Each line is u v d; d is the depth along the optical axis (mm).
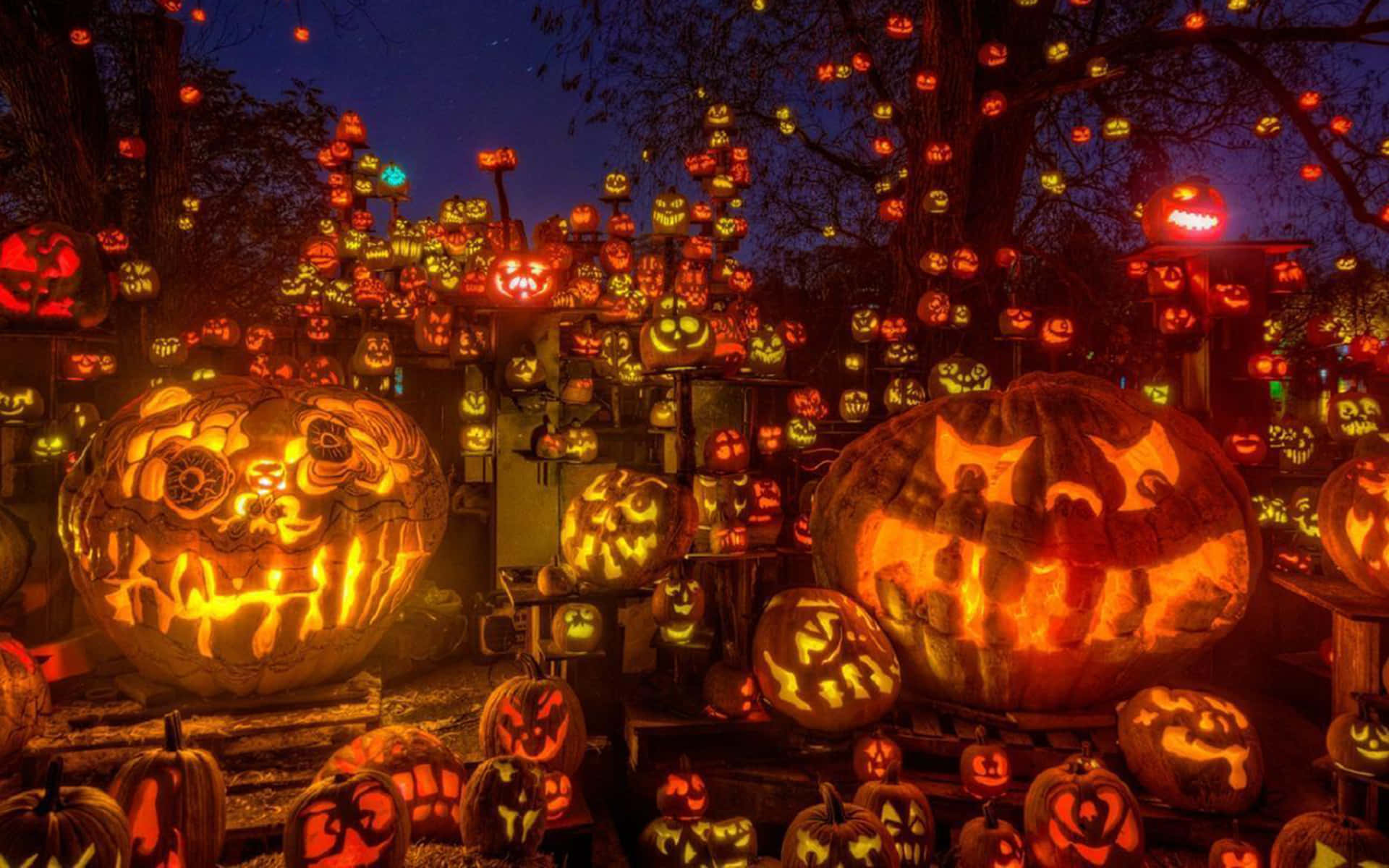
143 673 5215
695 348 5461
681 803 4770
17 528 5449
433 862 4004
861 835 4094
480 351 7953
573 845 4621
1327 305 13859
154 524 4855
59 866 3248
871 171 14852
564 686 4879
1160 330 7535
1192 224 7336
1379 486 5293
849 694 5043
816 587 5852
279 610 5000
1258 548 5426
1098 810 4289
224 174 16219
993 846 4297
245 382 5449
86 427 6922
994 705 5277
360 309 10141
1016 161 10352
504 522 7355
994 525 5031
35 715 4645
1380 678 5004
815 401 8992
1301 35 10461
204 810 3850
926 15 9641
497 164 8141
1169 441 5406
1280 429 8148
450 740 5359
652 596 5551
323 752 4969
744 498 6309
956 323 9195
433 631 6500
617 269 10523
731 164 10977
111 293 6441
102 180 9281
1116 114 13766
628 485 5500
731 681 5250
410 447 5562
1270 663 6523
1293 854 4203
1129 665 5145
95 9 11117
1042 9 10320
